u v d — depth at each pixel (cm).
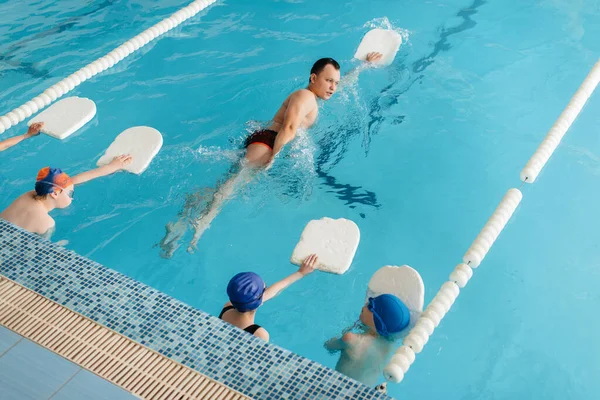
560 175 467
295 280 372
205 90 529
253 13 644
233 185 428
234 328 295
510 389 329
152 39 597
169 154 457
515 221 430
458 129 498
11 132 486
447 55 581
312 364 279
